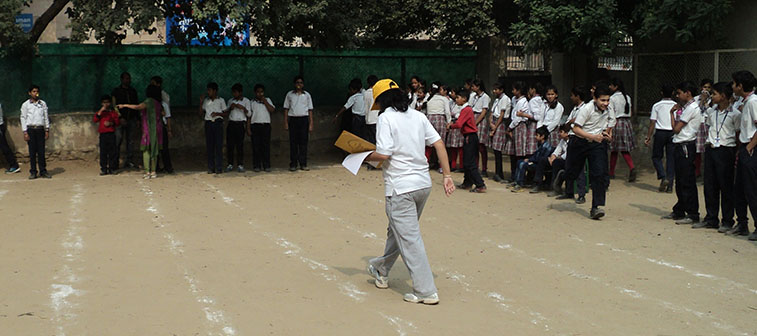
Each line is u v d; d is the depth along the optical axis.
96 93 15.70
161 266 7.32
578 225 9.39
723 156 8.79
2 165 14.84
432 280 6.15
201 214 10.17
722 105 8.75
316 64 17.33
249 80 16.80
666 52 14.65
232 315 5.78
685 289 6.56
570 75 16.31
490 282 6.81
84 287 6.55
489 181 13.50
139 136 15.62
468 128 12.02
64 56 15.31
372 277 7.00
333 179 13.83
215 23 14.32
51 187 12.62
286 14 14.01
